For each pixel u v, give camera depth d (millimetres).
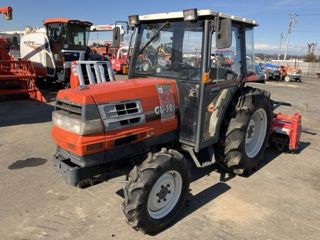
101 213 3180
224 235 2869
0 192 3557
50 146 5141
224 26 2840
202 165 3430
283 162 4809
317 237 2889
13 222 2992
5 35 18219
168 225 3002
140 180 2621
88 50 11859
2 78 8555
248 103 3785
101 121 2664
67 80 10820
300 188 3904
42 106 8508
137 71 3867
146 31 3746
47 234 2820
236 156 3787
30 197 3465
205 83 3205
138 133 2955
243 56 3982
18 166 4301
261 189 3826
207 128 3516
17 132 5910
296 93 14094
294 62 38938
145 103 3031
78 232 2857
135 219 2623
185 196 3086
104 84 3113
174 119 3355
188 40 3307
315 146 5707
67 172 2713
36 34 11484
